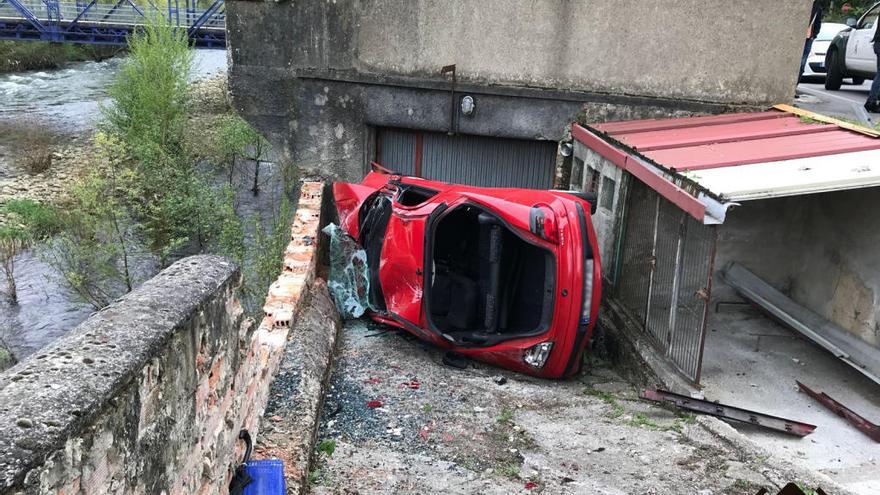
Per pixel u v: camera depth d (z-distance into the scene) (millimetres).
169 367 2531
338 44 10055
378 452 5055
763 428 5707
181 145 19812
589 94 9375
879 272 6438
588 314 6691
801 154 6383
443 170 10555
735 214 7863
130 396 2203
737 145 7047
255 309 11258
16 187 19641
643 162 6781
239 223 14961
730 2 8664
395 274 7645
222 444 3299
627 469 4844
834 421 5840
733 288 8047
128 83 21016
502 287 7273
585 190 8945
